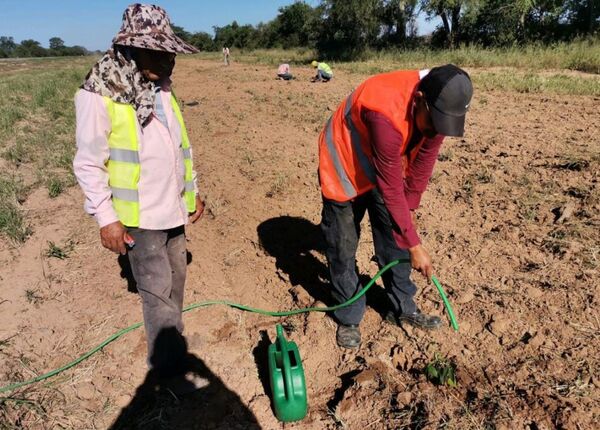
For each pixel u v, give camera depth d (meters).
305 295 3.63
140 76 2.30
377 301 3.55
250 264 4.15
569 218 4.22
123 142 2.33
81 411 2.81
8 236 4.65
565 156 5.60
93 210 2.33
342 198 2.74
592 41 19.56
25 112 11.28
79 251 4.42
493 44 23.41
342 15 28.19
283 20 50.91
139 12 2.16
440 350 2.98
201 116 10.27
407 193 2.86
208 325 3.44
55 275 4.05
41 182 6.15
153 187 2.48
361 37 29.09
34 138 8.42
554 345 2.89
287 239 4.49
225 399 2.86
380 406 2.68
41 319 3.53
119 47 2.22
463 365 2.84
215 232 4.72
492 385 2.68
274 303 3.68
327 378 2.98
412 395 2.69
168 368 2.82
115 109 2.26
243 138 8.03
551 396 2.55
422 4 25.42
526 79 12.13
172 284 2.99
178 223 2.63
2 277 4.03
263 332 3.35
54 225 4.95
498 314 3.15
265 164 6.50
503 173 5.41
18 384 2.94
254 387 2.94
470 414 2.51
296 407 2.58
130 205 2.42
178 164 2.58
